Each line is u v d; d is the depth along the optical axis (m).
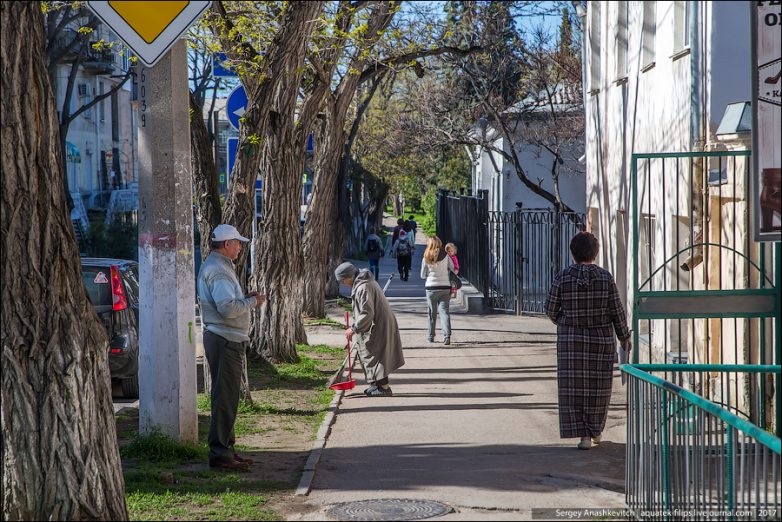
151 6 6.30
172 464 9.14
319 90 17.81
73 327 5.88
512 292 27.11
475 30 30.94
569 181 34.78
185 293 9.66
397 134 38.94
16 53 5.66
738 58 10.53
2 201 5.69
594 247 9.90
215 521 7.14
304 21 13.09
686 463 6.16
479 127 33.47
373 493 8.07
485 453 9.74
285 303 16.45
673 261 13.70
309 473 8.73
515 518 7.13
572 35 32.72
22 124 5.70
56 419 5.81
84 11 33.88
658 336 14.41
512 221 26.81
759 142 6.47
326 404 12.71
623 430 10.91
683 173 12.80
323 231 24.91
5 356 5.75
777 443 4.78
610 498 7.80
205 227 13.57
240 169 13.25
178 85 9.53
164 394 9.57
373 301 13.45
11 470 5.78
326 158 24.48
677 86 13.22
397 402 13.05
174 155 9.51
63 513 5.81
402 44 22.17
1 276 5.72
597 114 19.05
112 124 58.72
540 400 13.13
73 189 50.84
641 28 15.44
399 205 120.88
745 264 10.23
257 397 13.29
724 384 10.88
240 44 13.94
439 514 7.29
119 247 41.34
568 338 9.82
